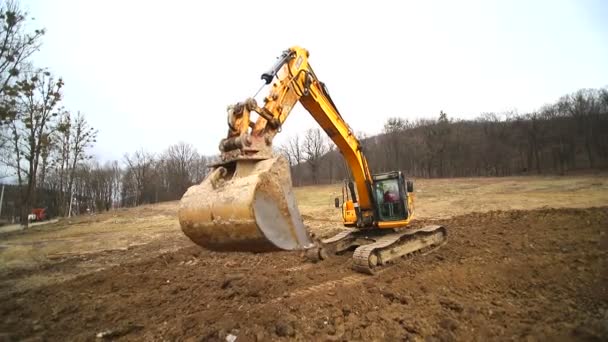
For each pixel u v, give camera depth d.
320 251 10.24
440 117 73.50
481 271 8.26
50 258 14.53
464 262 9.28
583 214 16.89
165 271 10.46
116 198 73.69
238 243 4.70
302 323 5.61
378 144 75.44
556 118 67.75
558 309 6.09
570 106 68.06
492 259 9.50
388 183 10.66
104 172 70.75
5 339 5.98
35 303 8.12
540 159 66.06
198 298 7.39
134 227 24.48
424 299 6.62
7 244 18.59
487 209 21.89
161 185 73.75
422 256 10.33
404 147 71.12
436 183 42.94
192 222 5.05
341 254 10.78
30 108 29.16
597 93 66.50
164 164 75.12
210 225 4.83
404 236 10.01
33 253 15.62
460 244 11.79
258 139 5.51
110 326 6.25
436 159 68.00
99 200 67.25
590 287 7.14
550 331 5.23
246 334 5.24
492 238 12.59
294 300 6.63
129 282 9.37
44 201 54.12
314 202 34.19
